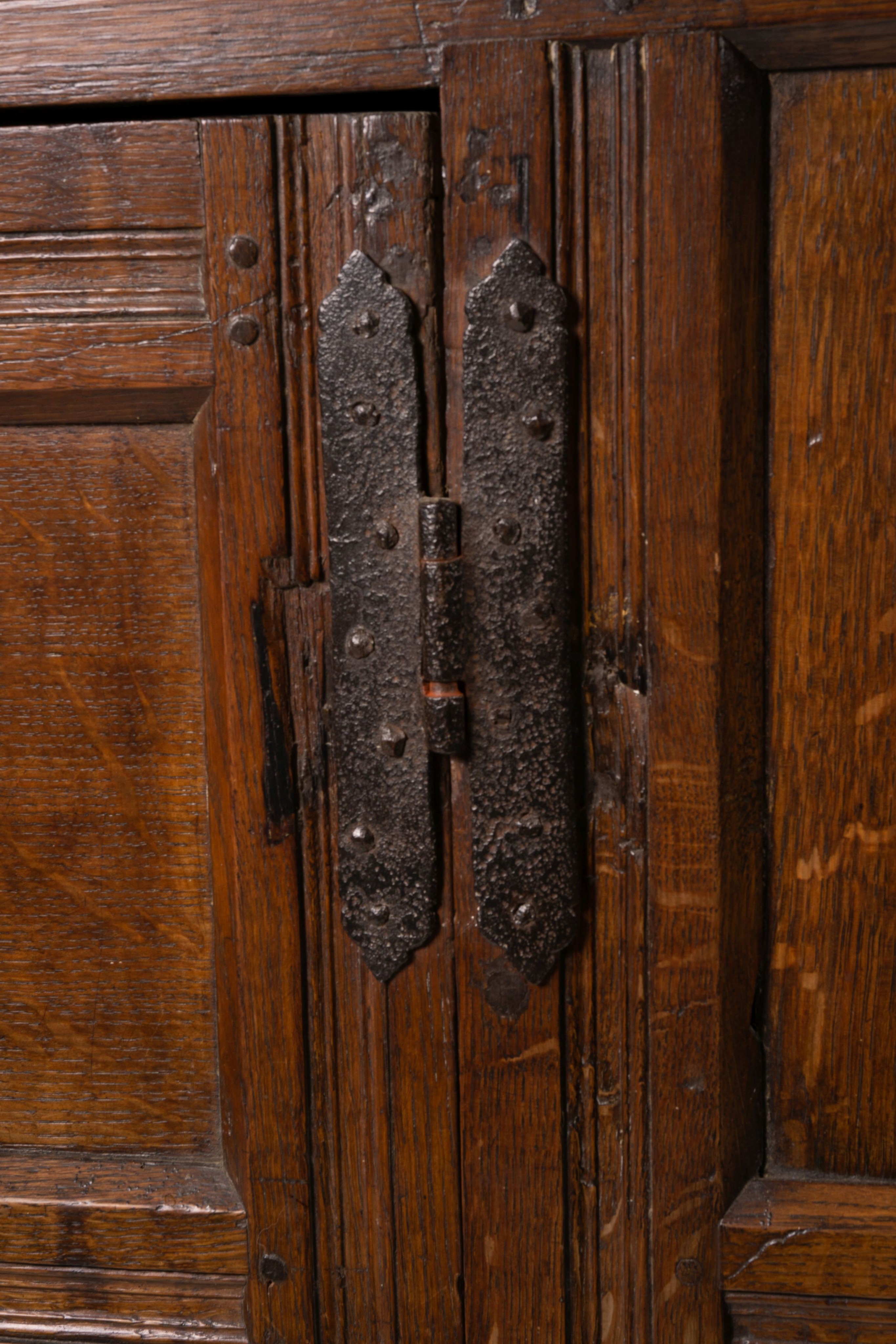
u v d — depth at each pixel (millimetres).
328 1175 697
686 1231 684
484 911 676
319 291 664
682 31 643
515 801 671
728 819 670
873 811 671
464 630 666
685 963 674
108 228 670
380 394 661
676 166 646
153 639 692
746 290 655
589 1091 685
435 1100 689
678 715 666
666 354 654
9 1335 716
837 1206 681
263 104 666
